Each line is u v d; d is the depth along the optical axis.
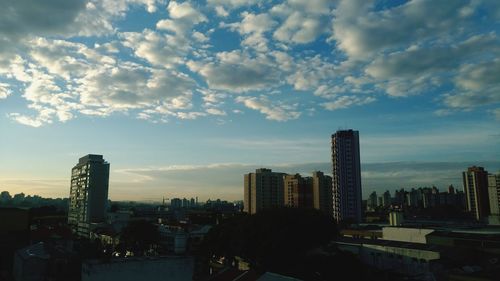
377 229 98.94
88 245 98.06
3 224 84.12
